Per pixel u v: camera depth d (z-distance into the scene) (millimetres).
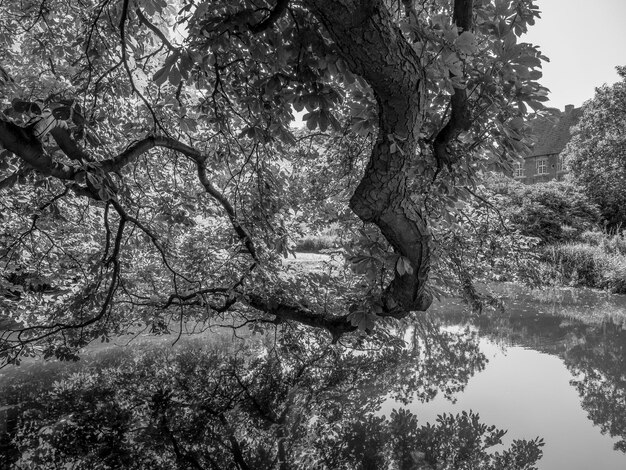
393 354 6301
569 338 6941
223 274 5316
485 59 2482
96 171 2723
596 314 8547
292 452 3791
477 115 2633
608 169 21734
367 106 2564
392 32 1881
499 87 2389
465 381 5199
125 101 4918
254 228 5047
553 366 5660
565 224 16594
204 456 3797
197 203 5367
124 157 3377
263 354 6406
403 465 3393
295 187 6098
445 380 5262
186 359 6246
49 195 4613
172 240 5520
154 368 5906
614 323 7855
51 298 5258
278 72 2400
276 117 2896
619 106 22125
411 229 2473
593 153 22797
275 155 5031
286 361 6145
